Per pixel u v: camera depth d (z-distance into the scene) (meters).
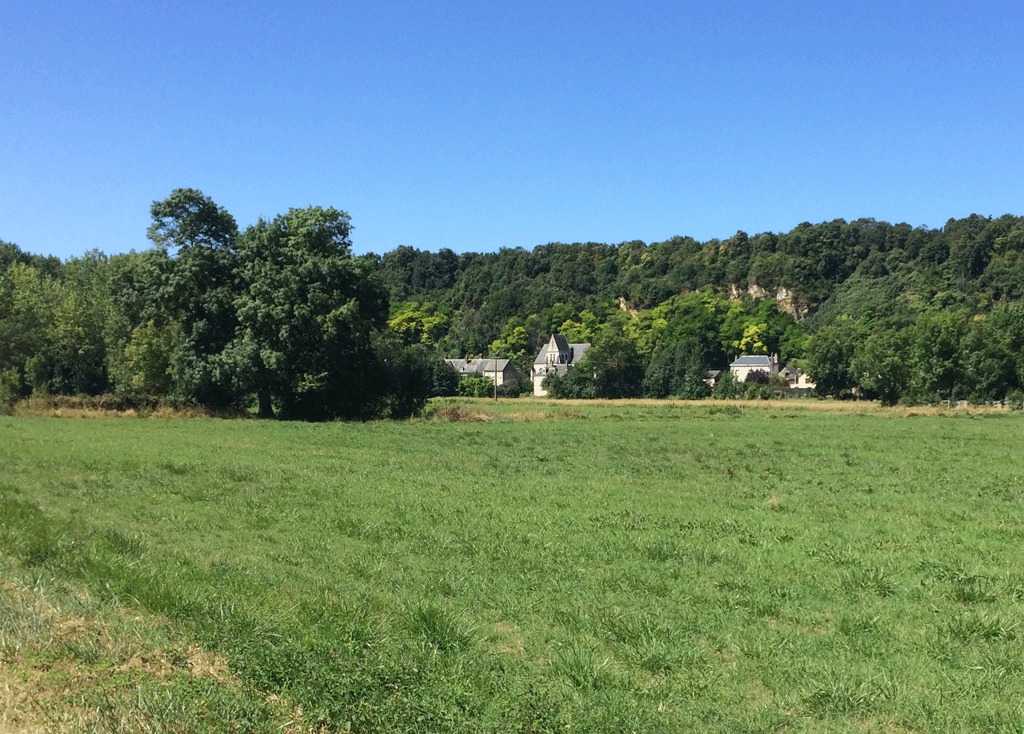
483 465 26.22
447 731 6.09
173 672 7.05
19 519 14.11
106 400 58.78
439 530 14.23
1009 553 12.87
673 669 7.61
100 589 9.47
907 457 30.19
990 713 6.58
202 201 54.66
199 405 56.00
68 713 6.05
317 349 54.38
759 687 7.28
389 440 36.56
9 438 33.72
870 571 11.30
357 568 11.27
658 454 31.36
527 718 6.34
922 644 8.36
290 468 23.91
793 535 14.27
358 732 6.10
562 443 36.19
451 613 8.92
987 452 32.16
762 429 46.97
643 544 13.09
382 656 7.38
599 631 8.66
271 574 10.82
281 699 6.57
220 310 53.84
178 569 10.69
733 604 9.75
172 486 19.61
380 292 57.44
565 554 12.41
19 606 8.47
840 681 7.18
